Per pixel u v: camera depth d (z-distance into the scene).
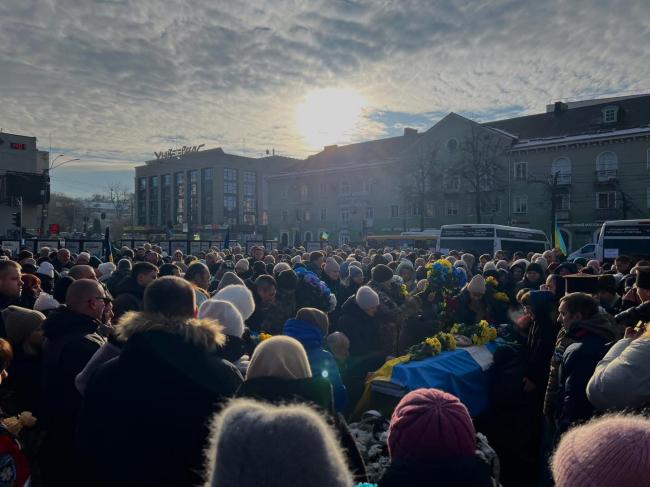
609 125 42.41
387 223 54.62
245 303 4.14
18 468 2.21
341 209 59.00
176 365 2.10
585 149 42.19
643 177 39.50
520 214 45.28
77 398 3.03
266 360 2.21
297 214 62.81
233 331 3.17
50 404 3.09
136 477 2.01
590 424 1.26
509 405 4.50
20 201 25.05
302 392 2.13
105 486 2.05
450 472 1.60
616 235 17.17
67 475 2.97
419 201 50.19
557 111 47.03
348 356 5.01
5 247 17.55
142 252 11.93
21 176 48.72
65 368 3.07
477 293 6.06
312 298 6.11
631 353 2.62
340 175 59.28
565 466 1.17
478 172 45.62
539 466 4.09
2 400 3.24
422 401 1.77
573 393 3.23
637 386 2.53
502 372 4.58
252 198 96.81
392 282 6.24
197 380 2.11
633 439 1.09
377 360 5.07
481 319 6.04
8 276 4.86
